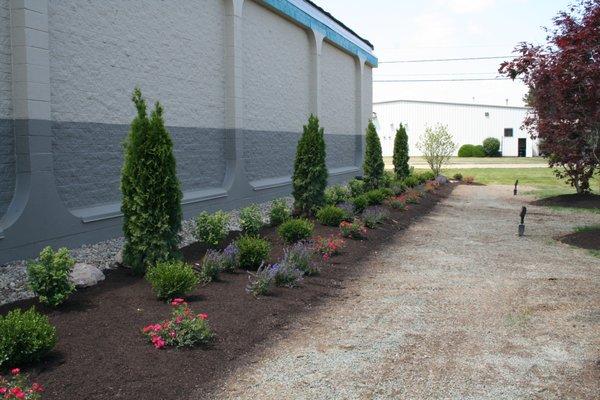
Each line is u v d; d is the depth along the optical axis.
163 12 9.47
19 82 6.59
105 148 8.21
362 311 5.90
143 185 6.11
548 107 14.23
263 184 13.32
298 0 15.41
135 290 5.74
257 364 4.40
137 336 4.58
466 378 4.19
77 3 7.55
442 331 5.27
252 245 7.05
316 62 16.73
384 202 14.16
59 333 4.51
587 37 10.43
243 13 12.42
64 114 7.42
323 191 11.23
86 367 3.97
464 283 7.14
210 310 5.36
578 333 5.21
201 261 6.97
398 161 21.55
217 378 4.09
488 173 31.50
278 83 14.52
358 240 9.67
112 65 8.28
